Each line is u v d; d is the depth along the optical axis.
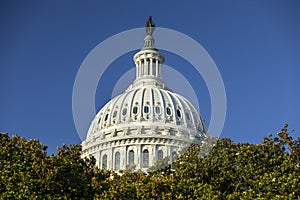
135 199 47.16
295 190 47.12
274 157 54.84
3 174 45.03
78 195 46.28
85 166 54.19
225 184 53.69
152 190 47.62
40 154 51.12
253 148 55.81
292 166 52.41
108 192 46.34
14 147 51.38
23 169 45.91
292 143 57.38
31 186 43.62
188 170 54.44
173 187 49.22
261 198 46.41
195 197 49.12
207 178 54.22
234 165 55.06
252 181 51.69
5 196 42.84
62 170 45.62
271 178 49.06
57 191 44.72
